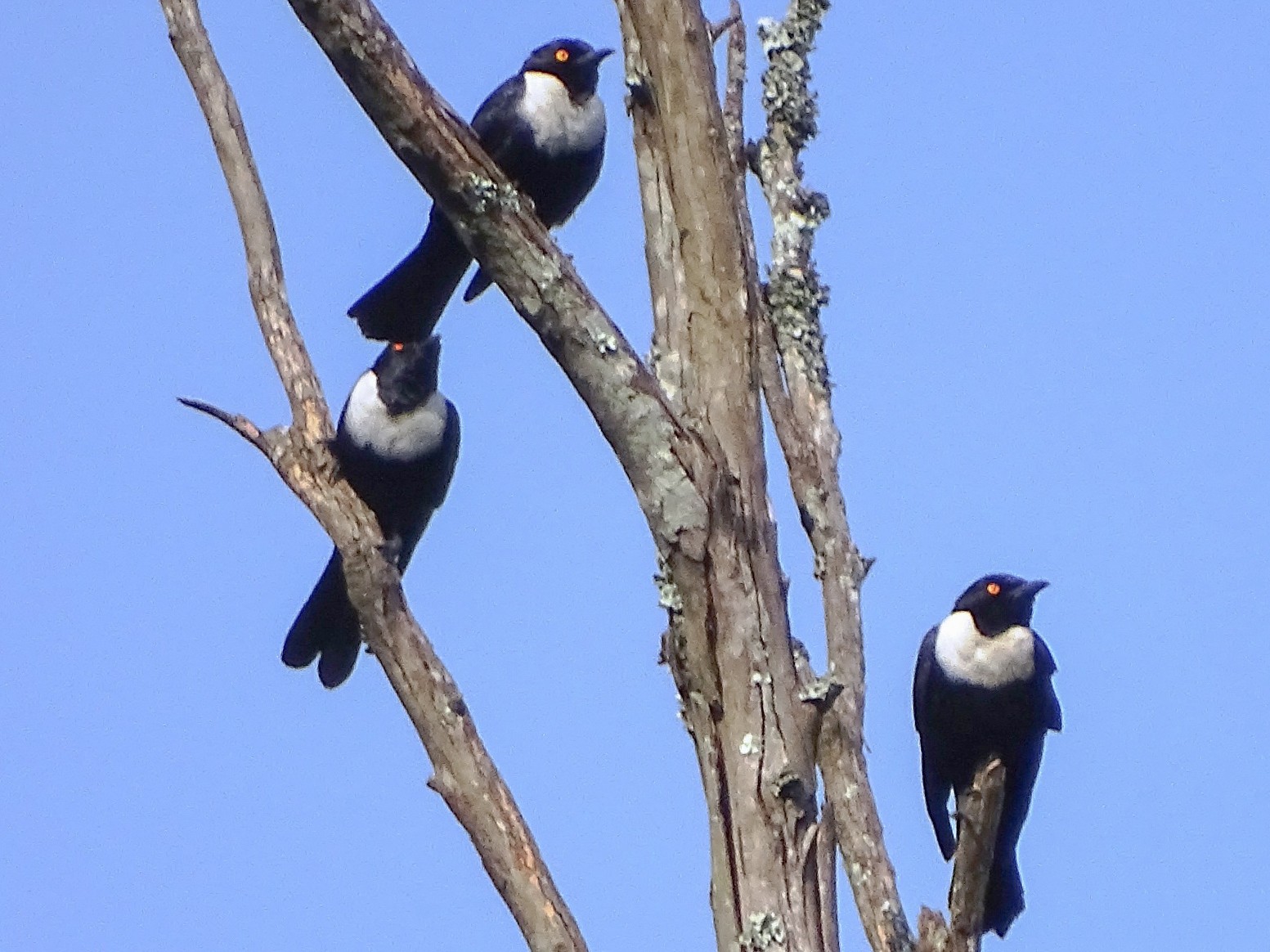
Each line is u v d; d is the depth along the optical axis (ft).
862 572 37.86
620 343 31.07
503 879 33.45
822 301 40.29
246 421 41.93
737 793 29.76
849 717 35.68
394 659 36.29
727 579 30.40
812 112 42.14
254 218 43.80
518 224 31.09
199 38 44.42
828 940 29.40
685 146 32.73
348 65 30.53
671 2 33.01
